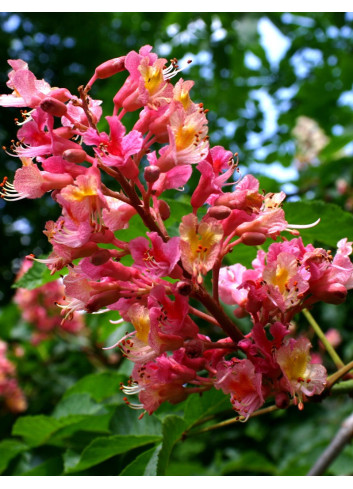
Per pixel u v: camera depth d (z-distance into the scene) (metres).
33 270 0.45
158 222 0.33
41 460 0.49
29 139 0.32
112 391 0.54
